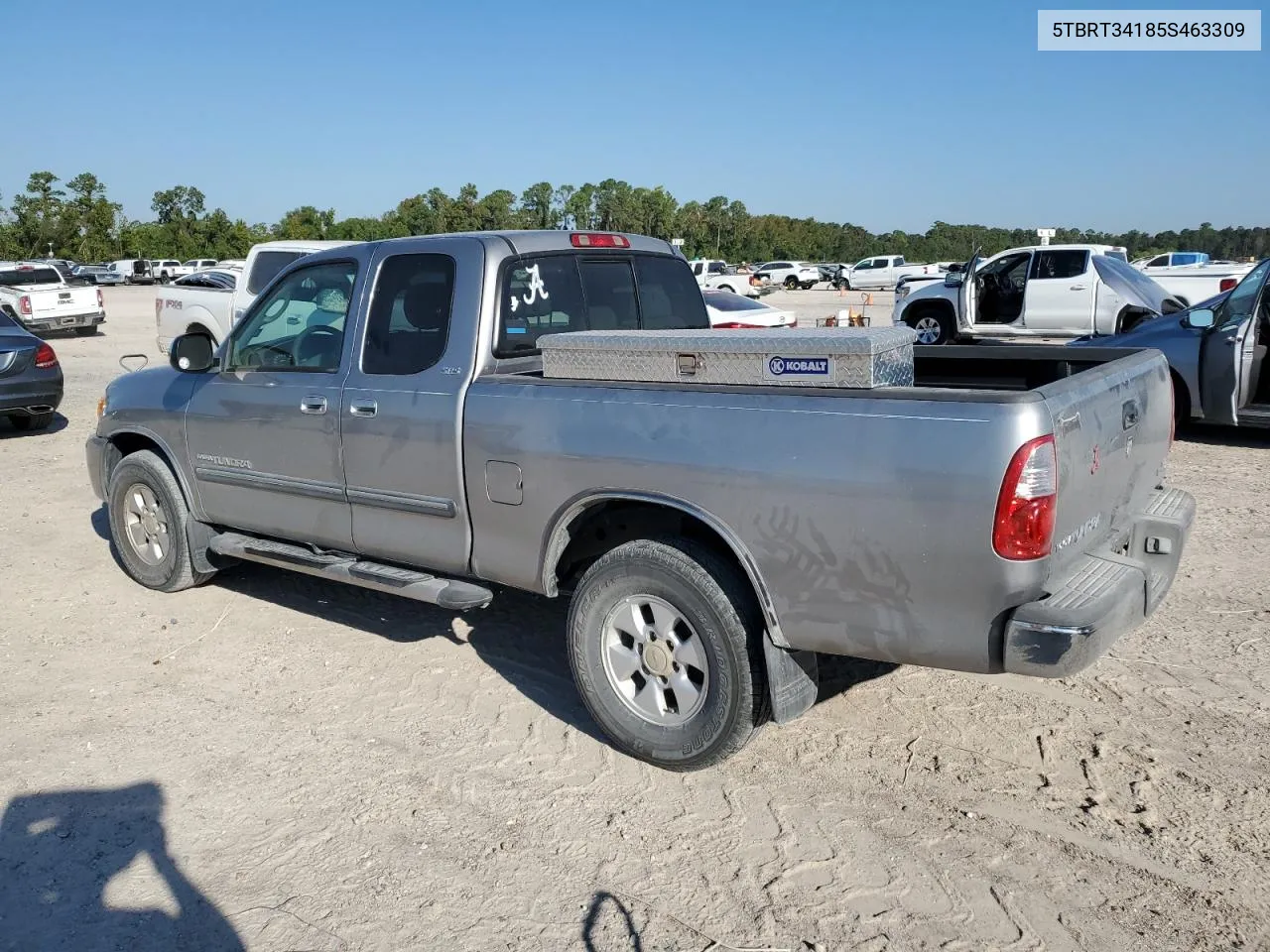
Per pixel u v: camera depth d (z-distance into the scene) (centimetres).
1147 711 432
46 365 1118
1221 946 294
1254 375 909
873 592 330
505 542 421
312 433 485
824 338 342
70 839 354
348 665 498
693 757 378
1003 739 412
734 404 354
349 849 348
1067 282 1627
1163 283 1912
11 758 411
